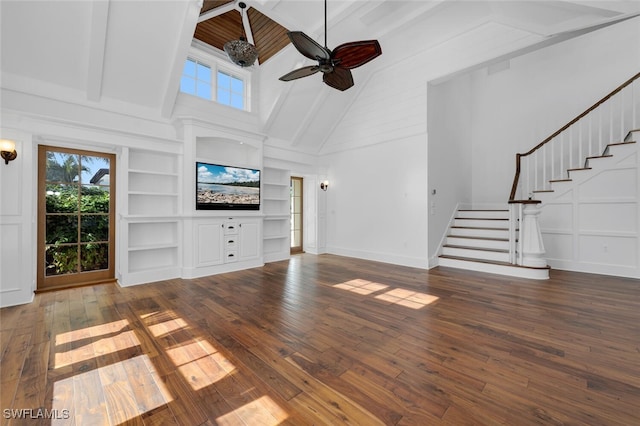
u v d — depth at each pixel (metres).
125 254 3.98
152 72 3.96
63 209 3.86
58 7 3.04
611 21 3.41
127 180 4.06
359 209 6.32
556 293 3.56
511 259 4.66
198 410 1.55
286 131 6.16
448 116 5.95
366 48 2.73
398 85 5.54
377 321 2.75
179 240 4.48
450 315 2.89
